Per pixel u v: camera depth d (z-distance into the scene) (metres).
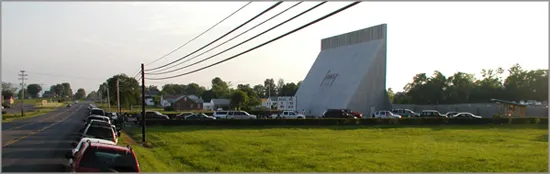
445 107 76.75
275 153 23.42
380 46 72.38
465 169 18.86
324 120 49.16
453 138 33.66
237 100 96.31
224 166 19.02
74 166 10.72
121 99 92.81
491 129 44.03
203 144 27.98
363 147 26.66
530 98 95.94
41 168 16.03
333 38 85.19
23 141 26.75
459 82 100.12
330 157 22.05
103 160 10.70
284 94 149.25
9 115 67.69
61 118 63.03
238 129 42.75
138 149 24.12
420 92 99.69
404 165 19.77
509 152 24.56
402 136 35.47
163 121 47.38
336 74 77.31
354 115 60.41
